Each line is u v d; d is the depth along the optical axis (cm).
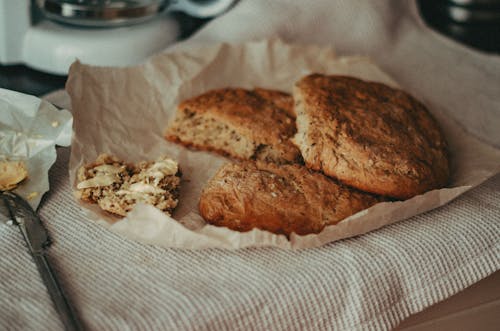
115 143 54
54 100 58
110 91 57
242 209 46
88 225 47
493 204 50
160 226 43
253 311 41
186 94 60
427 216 48
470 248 46
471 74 68
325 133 51
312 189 48
